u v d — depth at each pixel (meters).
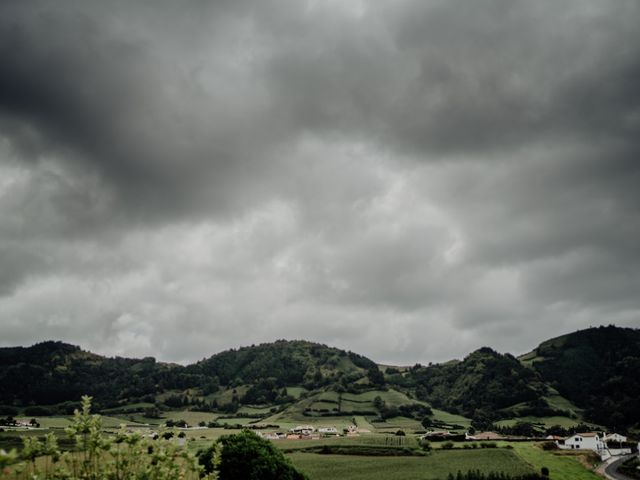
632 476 117.69
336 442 152.50
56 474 9.91
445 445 144.25
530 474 96.25
